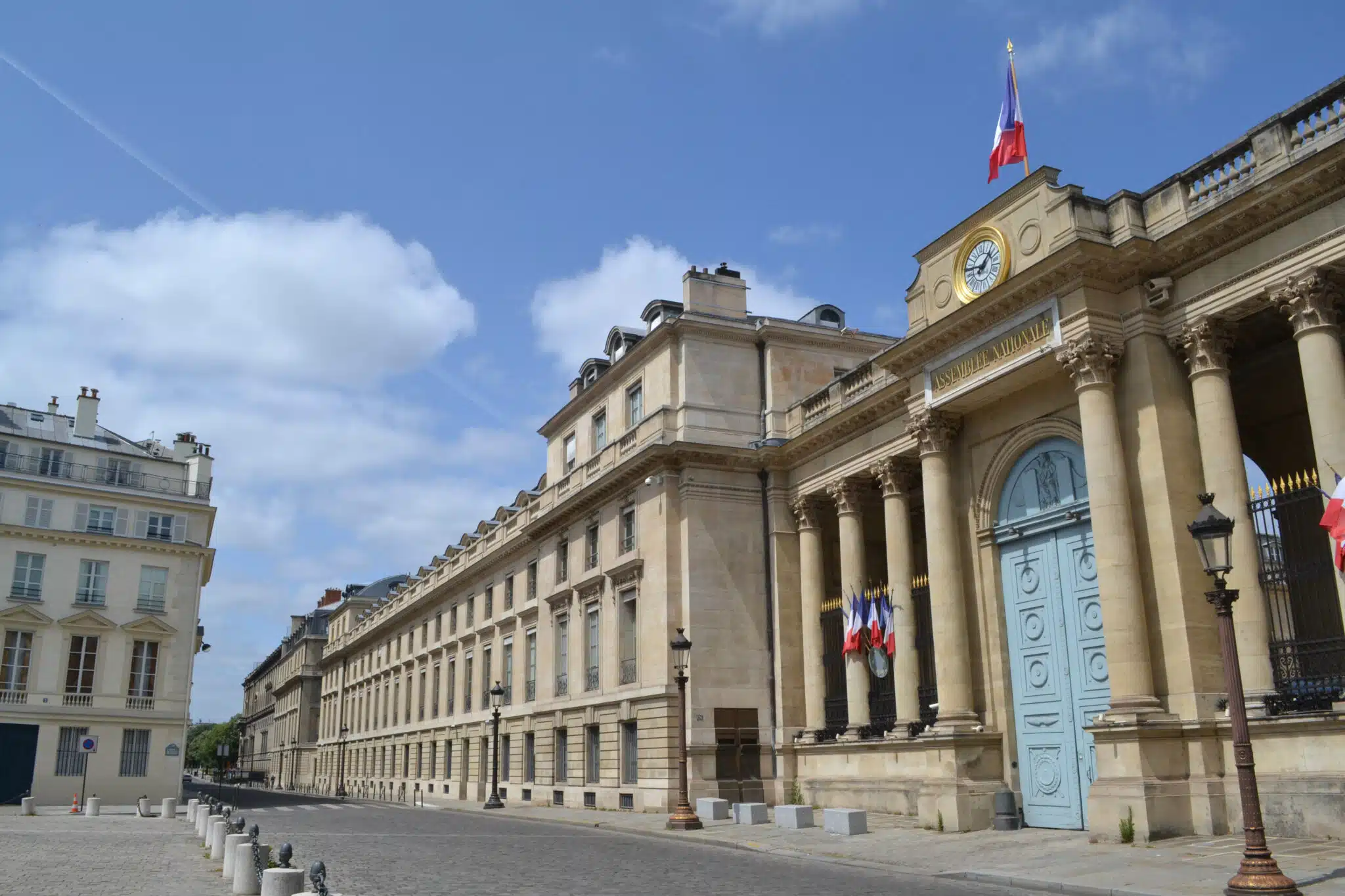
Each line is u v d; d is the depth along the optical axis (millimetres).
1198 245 20344
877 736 28953
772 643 33875
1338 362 18203
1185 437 20656
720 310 37031
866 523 35531
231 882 15578
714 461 34625
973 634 25250
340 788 69500
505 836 25625
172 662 50969
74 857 19906
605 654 37938
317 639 110188
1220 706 19234
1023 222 23203
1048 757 23188
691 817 26344
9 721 46625
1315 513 19344
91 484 51250
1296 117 19234
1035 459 24422
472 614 56406
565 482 43594
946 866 17609
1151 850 17344
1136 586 20016
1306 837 16953
